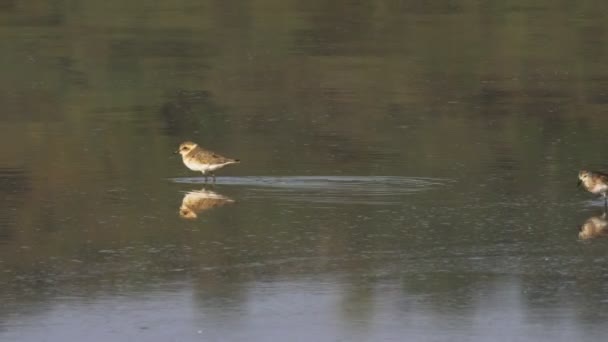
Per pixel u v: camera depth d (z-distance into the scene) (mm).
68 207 20594
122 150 25125
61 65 34938
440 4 45562
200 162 22219
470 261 17547
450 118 28469
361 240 18578
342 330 15070
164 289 16422
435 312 15641
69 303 15891
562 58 36281
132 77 33500
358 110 29391
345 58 36156
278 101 30516
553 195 21359
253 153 24859
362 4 45344
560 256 17766
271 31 40375
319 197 21203
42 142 25812
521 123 27844
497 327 15125
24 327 15086
